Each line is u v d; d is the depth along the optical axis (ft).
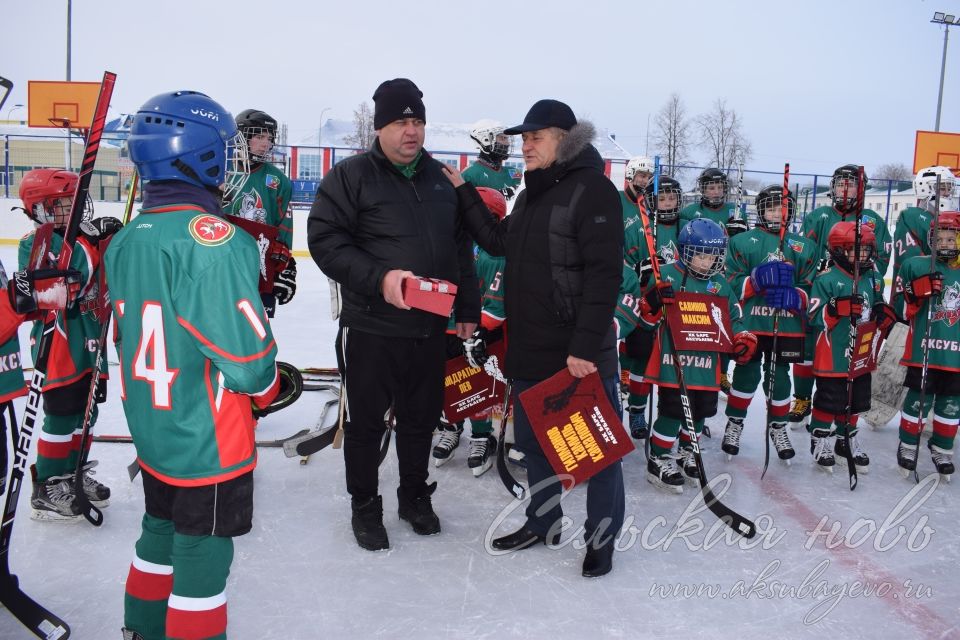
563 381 8.76
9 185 52.26
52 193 9.37
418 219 9.82
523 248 9.14
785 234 15.96
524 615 8.38
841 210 16.42
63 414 10.07
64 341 9.93
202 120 5.91
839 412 13.47
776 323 13.42
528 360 9.23
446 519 11.09
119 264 5.88
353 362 9.80
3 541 7.13
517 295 9.23
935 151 41.34
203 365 5.75
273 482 12.28
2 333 7.25
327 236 9.46
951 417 13.19
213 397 5.78
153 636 6.48
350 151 58.95
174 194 5.92
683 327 12.08
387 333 9.69
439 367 10.41
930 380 13.32
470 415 12.67
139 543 6.40
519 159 52.37
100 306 10.03
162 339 5.66
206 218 5.74
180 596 5.87
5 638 7.47
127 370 5.88
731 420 14.32
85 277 9.89
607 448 8.91
